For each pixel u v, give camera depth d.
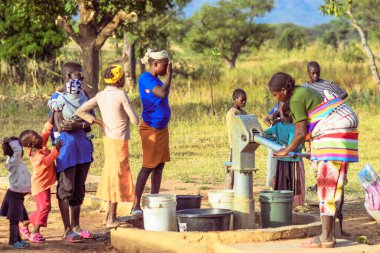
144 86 8.33
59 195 7.79
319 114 6.78
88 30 21.30
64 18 21.72
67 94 7.79
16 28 28.80
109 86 7.71
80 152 7.77
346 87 29.31
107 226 7.62
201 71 38.09
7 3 22.20
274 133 9.12
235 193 7.57
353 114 6.80
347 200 10.51
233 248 6.65
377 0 49.03
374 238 7.97
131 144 16.66
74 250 7.47
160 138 8.40
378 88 26.64
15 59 29.23
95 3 21.22
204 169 13.63
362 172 9.11
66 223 7.88
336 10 21.70
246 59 66.94
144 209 7.48
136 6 21.77
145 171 8.41
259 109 22.22
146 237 7.17
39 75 28.77
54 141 7.97
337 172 6.77
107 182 7.62
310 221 8.05
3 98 23.98
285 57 54.25
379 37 50.94
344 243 6.92
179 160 14.77
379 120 21.00
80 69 7.95
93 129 19.00
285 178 9.12
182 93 27.03
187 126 19.88
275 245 6.81
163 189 11.39
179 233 6.98
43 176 7.76
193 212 7.63
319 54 49.28
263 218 7.70
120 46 39.81
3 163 14.15
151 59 8.33
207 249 6.91
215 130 19.30
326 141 6.75
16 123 20.39
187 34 58.00
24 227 7.86
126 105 7.59
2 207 7.56
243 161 7.49
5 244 7.68
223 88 29.58
